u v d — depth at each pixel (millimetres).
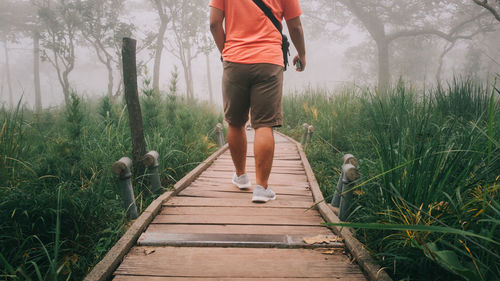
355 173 1959
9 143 2357
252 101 2359
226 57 2375
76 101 2779
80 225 1949
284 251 1760
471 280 1185
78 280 1666
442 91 4402
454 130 2734
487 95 3768
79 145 2746
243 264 1612
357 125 5367
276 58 2295
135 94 2660
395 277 1502
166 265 1595
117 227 2045
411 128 2730
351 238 1786
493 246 1360
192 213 2293
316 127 6625
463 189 1753
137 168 2746
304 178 3520
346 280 1487
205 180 3271
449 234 1503
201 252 1736
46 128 4656
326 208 2303
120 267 1571
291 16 2340
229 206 2451
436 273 1414
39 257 1712
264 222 2143
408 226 1001
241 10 2307
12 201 1833
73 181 2451
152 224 2094
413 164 1770
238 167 2830
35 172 2344
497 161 1916
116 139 3361
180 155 3797
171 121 5129
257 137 2393
